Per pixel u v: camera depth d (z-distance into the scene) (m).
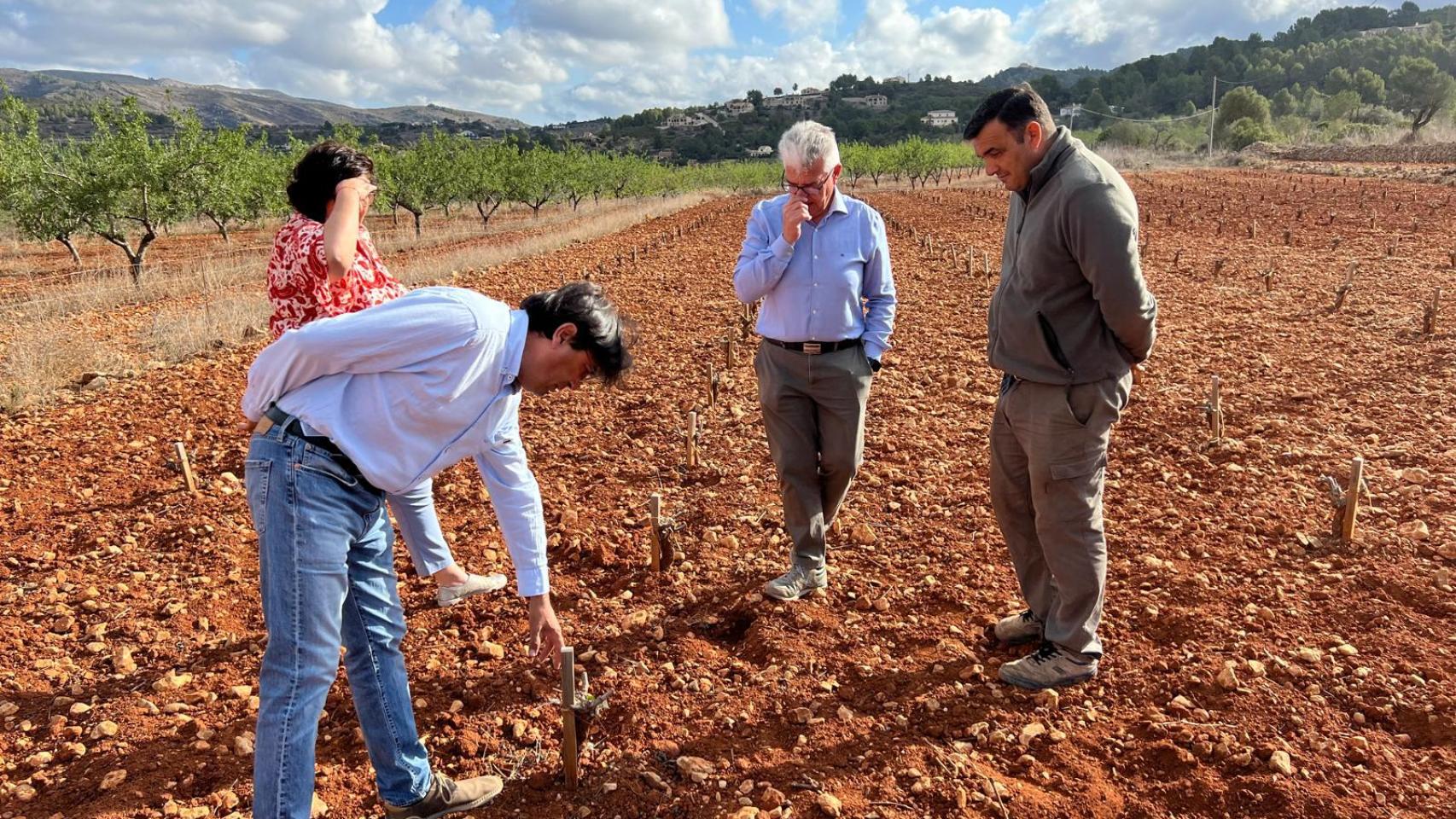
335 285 2.91
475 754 2.69
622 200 40.03
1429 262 11.70
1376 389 6.13
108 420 6.36
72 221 15.48
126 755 2.69
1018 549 3.15
